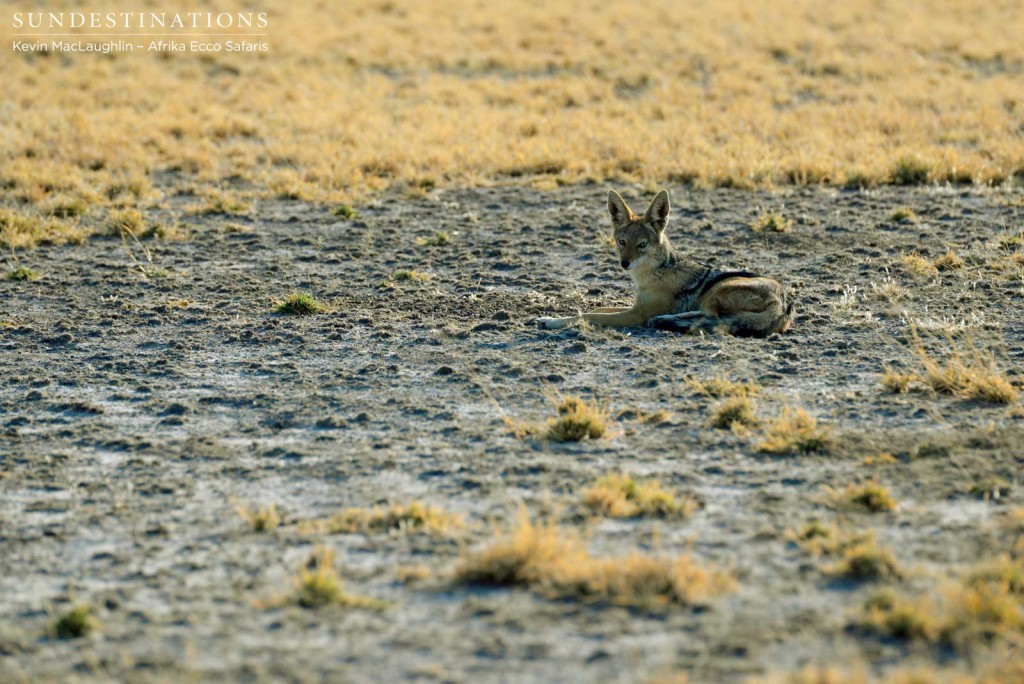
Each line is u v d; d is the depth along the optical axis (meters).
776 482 16.05
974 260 30.05
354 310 26.27
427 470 16.72
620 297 27.28
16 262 30.84
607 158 44.88
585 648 11.55
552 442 17.83
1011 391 19.16
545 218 36.09
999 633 11.58
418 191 39.31
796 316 25.22
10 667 11.48
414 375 21.47
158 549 14.20
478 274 29.62
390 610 12.45
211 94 59.12
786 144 46.06
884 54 70.25
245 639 11.89
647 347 22.88
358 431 18.50
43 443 18.12
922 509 14.94
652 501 15.07
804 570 13.20
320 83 61.69
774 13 84.50
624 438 17.95
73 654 11.70
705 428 18.28
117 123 50.28
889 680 10.71
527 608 12.45
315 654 11.55
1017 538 13.93
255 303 26.95
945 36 74.88
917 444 17.22
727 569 13.23
